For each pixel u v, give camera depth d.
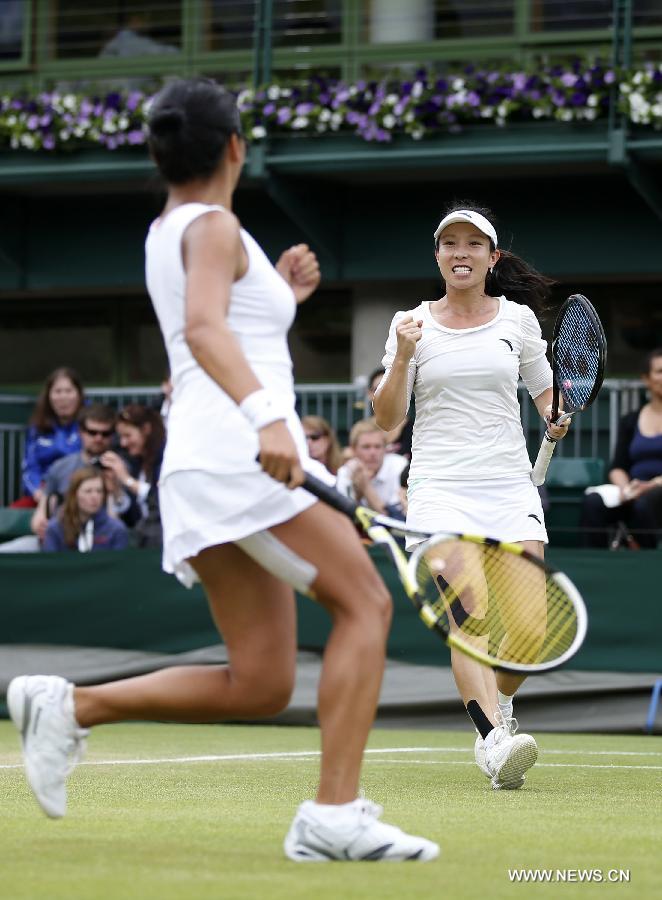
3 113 16.95
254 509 4.66
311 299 18.62
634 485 13.10
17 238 18.39
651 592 11.56
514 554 5.10
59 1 18.41
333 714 4.73
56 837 5.35
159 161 4.90
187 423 4.77
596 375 7.43
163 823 5.78
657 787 7.48
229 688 4.92
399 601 11.91
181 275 4.75
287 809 6.31
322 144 16.39
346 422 16.77
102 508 13.10
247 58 17.77
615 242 16.94
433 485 7.70
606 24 16.80
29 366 19.44
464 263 7.71
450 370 7.67
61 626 12.45
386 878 4.43
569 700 11.67
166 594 12.27
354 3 17.52
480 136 15.96
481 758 7.46
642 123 15.40
